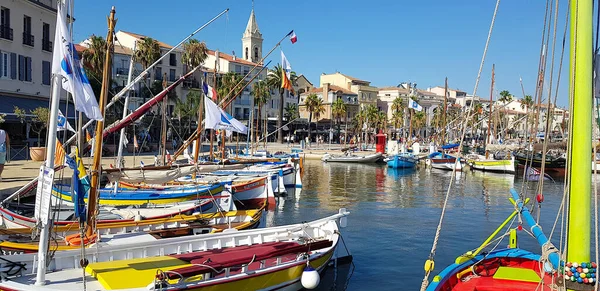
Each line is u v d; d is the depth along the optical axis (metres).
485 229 22.70
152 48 60.19
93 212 13.50
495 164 55.72
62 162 11.84
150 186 24.92
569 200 5.93
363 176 49.69
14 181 25.06
